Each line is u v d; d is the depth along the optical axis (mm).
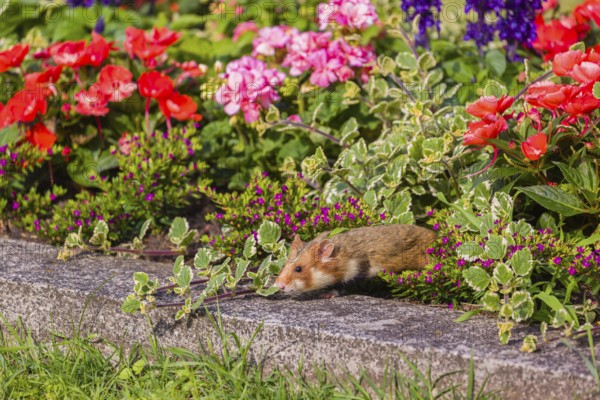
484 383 5543
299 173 8469
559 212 6664
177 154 9055
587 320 5801
